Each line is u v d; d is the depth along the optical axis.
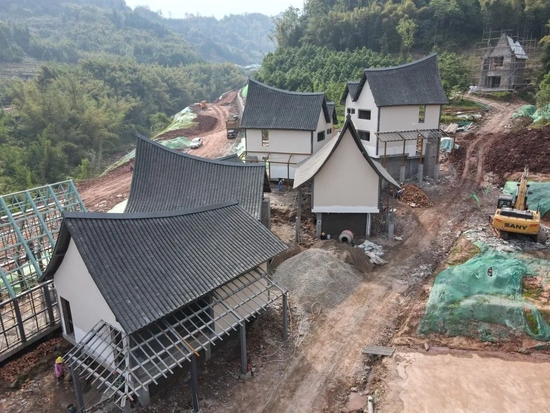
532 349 21.41
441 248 31.84
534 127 49.38
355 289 27.19
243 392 19.17
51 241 25.84
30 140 81.06
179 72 166.38
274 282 22.11
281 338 22.80
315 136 43.62
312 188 32.44
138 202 29.56
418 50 95.81
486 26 91.25
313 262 27.75
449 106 63.22
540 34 87.19
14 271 23.70
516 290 24.52
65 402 18.33
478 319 22.72
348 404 18.66
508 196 32.88
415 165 44.69
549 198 35.97
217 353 21.53
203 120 88.62
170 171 30.84
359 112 45.88
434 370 20.19
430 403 18.27
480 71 70.56
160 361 16.67
